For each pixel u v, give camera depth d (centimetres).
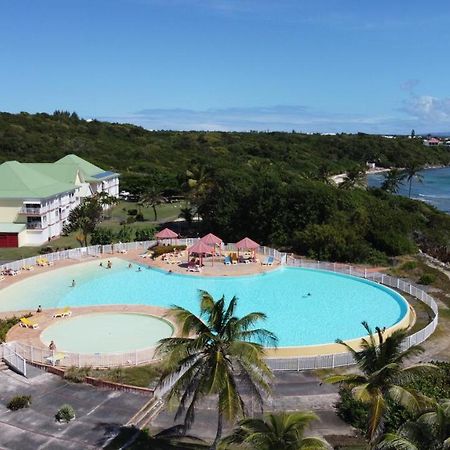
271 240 7512
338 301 5084
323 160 19562
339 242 6631
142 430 2708
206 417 2844
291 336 4175
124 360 3497
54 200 8088
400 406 2331
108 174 11362
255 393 2345
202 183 8544
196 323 2317
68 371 3322
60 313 4466
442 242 8100
